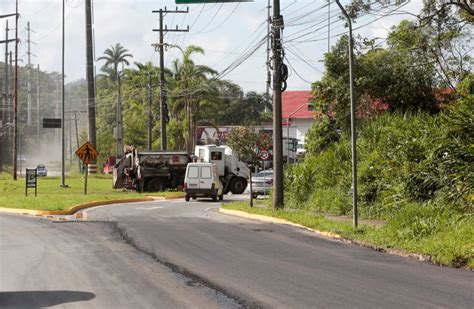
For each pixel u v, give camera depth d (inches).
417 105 1412.4
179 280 504.1
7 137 4707.2
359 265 582.9
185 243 738.2
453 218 729.6
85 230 869.8
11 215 1135.0
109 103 4729.3
